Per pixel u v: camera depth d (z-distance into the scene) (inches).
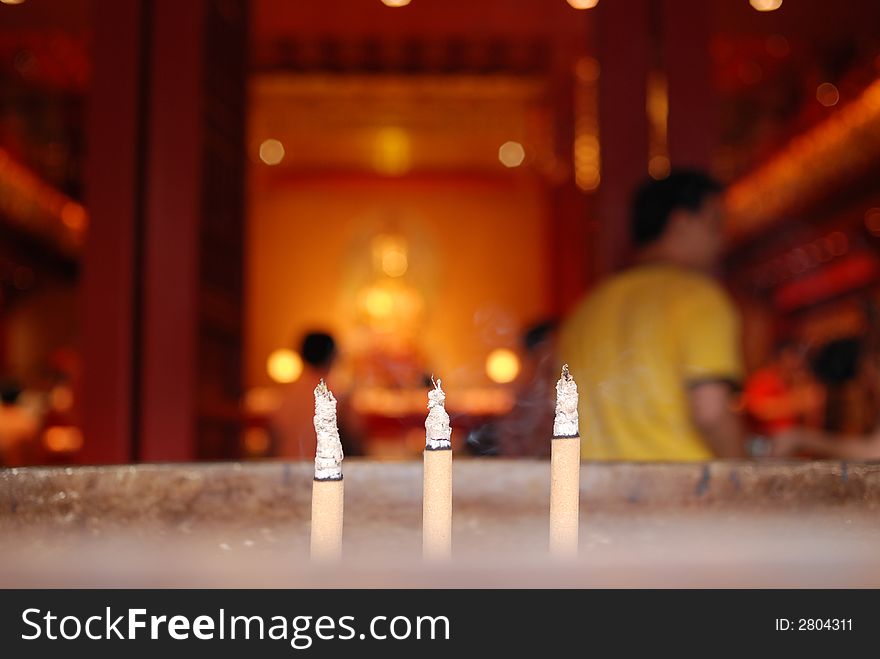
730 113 353.4
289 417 149.1
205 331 144.6
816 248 424.5
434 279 537.3
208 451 145.5
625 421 66.4
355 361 499.8
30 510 31.5
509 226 542.0
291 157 505.7
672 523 32.1
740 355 68.3
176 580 23.0
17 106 362.6
